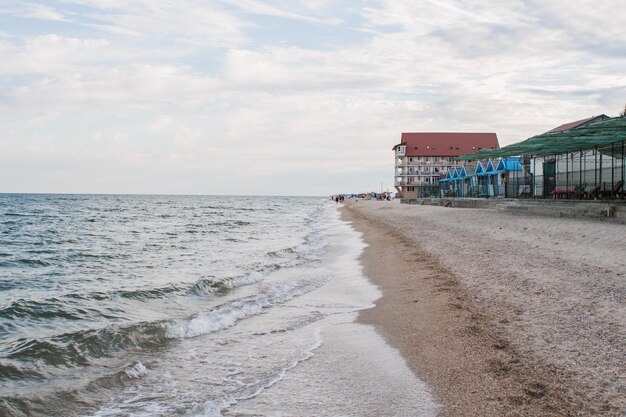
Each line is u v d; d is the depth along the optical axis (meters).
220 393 6.55
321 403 6.07
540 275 11.66
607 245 14.77
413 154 108.69
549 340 7.37
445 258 15.92
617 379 5.88
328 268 16.97
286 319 10.27
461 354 7.30
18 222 48.44
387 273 14.88
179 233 35.84
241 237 31.94
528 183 39.72
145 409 6.14
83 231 38.06
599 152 29.42
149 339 8.95
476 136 110.81
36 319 10.73
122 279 16.09
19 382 7.00
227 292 13.36
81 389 6.74
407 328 8.93
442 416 5.51
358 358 7.62
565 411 5.32
